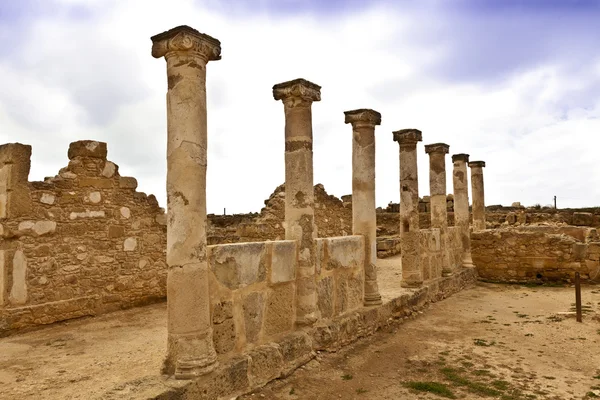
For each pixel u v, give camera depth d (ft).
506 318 36.55
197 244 18.65
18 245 30.96
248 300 21.97
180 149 18.69
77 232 34.47
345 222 66.90
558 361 26.13
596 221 81.10
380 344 29.14
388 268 55.88
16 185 30.83
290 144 26.21
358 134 33.37
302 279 25.46
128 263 37.86
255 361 21.15
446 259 47.78
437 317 36.88
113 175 37.11
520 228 67.87
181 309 18.25
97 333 29.78
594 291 47.42
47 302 32.27
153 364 22.29
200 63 19.26
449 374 23.90
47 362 23.39
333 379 22.93
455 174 55.62
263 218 54.49
